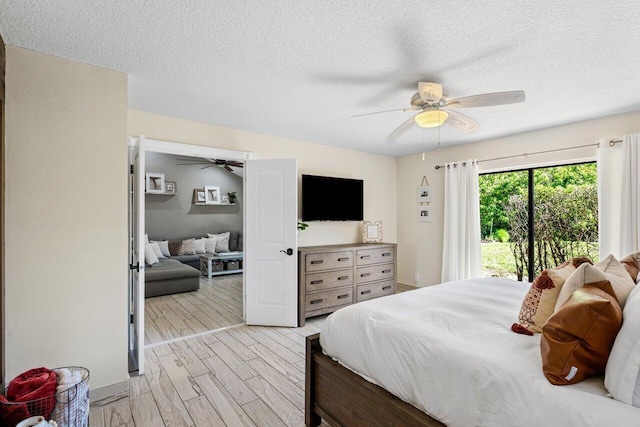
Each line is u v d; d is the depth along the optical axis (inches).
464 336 57.8
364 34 69.9
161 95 105.9
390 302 78.4
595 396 39.1
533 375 43.6
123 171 86.7
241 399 83.0
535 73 87.9
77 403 62.6
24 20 64.1
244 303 145.9
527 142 150.6
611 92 101.2
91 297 81.1
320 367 72.1
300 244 171.2
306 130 149.5
